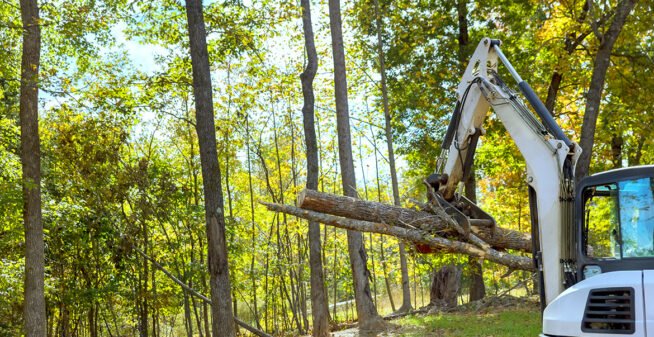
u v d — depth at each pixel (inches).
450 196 372.2
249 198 1067.9
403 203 1134.4
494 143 909.2
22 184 568.4
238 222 838.5
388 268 1006.4
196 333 1146.7
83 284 851.4
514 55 802.2
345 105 682.8
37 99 574.2
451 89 829.8
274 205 383.9
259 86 873.5
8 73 640.4
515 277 981.8
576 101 861.8
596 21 648.4
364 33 886.4
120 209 814.5
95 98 693.9
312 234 679.7
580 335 240.2
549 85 814.5
